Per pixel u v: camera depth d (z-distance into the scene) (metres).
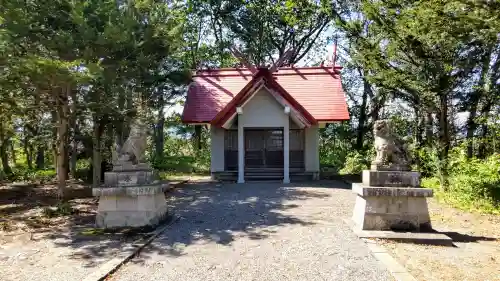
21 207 11.27
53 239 7.41
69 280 5.22
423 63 13.46
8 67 8.62
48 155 25.86
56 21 9.96
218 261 5.98
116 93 11.18
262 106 16.89
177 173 21.62
